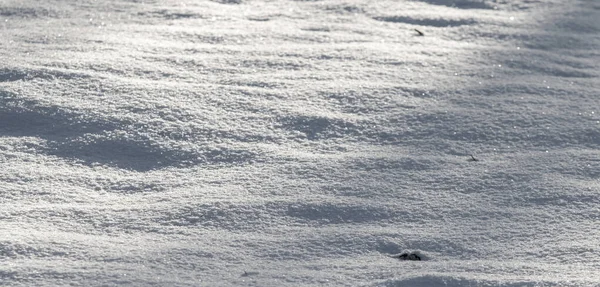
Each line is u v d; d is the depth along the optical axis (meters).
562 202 8.77
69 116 10.39
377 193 8.91
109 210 8.41
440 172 9.47
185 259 7.43
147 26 14.04
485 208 8.65
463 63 13.02
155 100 10.95
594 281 7.01
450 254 7.73
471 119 10.91
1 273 7.00
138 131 10.16
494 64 13.07
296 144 10.13
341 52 13.17
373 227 8.21
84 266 7.20
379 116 10.92
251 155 9.76
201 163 9.59
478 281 7.00
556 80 12.60
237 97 11.23
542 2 16.73
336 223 8.30
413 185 9.14
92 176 9.21
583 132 10.70
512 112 11.19
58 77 11.41
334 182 9.13
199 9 15.21
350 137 10.37
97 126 10.23
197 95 11.22
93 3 15.27
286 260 7.50
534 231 8.15
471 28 14.79
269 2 15.99
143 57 12.45
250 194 8.79
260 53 12.98
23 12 14.53
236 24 14.45
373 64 12.70
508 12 16.02
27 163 9.39
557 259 7.55
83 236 7.84
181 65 12.27
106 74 11.66
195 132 10.23
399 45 13.71
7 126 10.22
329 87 11.71
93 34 13.42
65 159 9.56
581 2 17.05
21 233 7.76
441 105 11.33
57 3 15.15
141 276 7.05
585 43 14.59
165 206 8.52
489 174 9.43
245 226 8.16
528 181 9.27
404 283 6.97
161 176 9.27
